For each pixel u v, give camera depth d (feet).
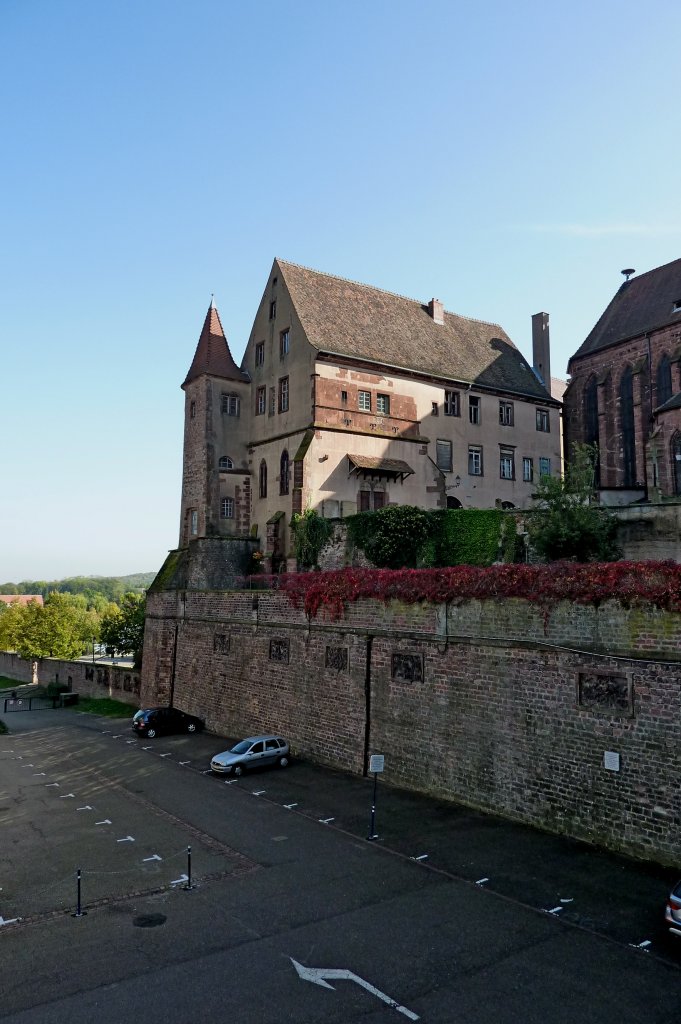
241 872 63.00
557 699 70.59
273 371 156.35
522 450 172.96
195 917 54.24
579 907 53.98
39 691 216.74
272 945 49.55
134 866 65.10
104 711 171.53
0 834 75.46
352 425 144.25
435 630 84.69
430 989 43.86
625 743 64.64
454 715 81.56
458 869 61.77
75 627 279.49
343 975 45.52
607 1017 40.83
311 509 136.98
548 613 72.49
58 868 64.95
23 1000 43.11
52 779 101.19
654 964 46.06
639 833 62.95
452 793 81.05
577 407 192.34
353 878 60.80
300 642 108.17
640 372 174.50
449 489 157.89
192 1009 42.04
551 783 70.54
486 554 113.50
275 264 158.10
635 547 97.14
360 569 99.66
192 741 123.24
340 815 78.02
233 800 85.61
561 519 99.19
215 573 150.41
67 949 49.47
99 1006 42.39
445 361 165.78
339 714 99.14
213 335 165.27
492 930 50.90
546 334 198.59
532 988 43.75
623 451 180.34
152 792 90.43
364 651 95.14
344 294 163.02
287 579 114.42
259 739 101.45
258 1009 41.98
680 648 61.98
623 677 65.10
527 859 63.31
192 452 161.27
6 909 56.29
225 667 128.16
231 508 159.12
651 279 191.11
